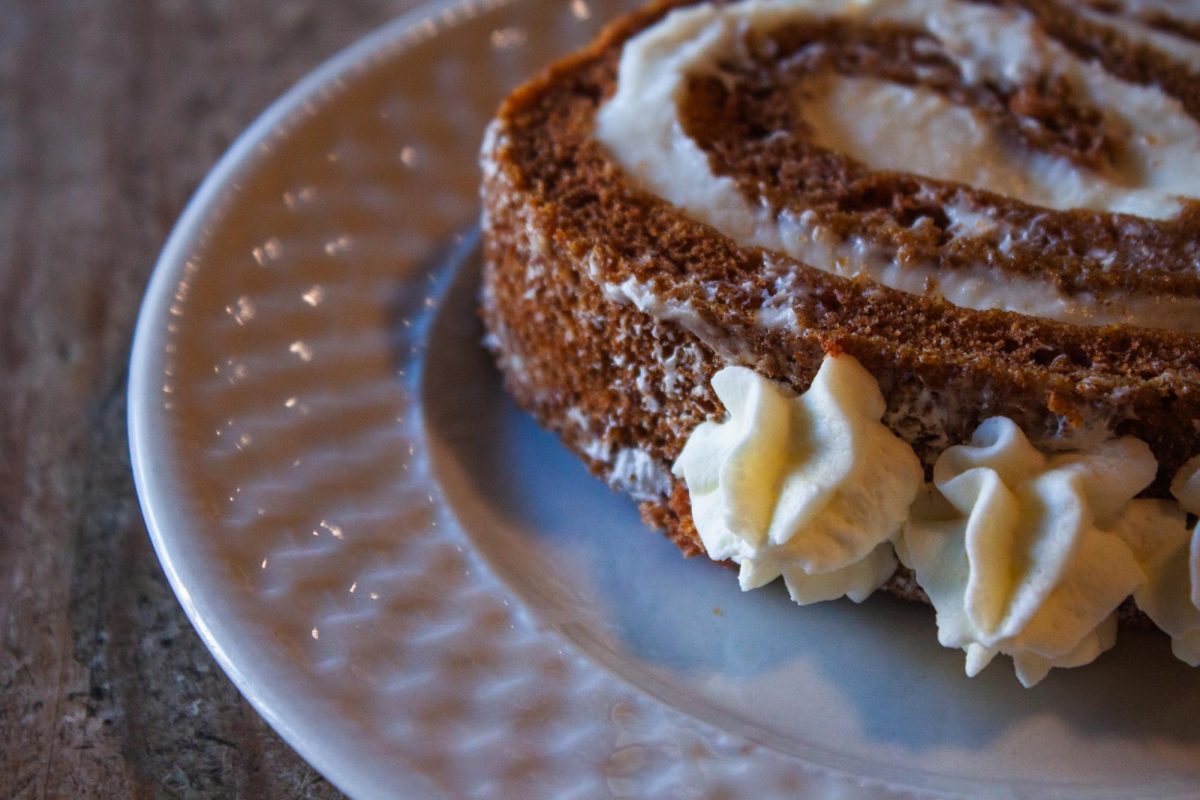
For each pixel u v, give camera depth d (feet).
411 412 0.80
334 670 0.69
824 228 0.75
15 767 0.72
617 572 0.77
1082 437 0.70
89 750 0.72
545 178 0.79
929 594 0.71
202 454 0.75
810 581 0.72
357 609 0.72
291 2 1.08
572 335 0.77
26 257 0.91
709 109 0.82
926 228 0.75
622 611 0.75
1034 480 0.70
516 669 0.71
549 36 0.94
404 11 1.08
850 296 0.73
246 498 0.74
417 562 0.75
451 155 0.90
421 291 0.85
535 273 0.78
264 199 0.84
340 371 0.81
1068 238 0.76
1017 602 0.69
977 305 0.73
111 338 0.87
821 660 0.74
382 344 0.83
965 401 0.70
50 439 0.83
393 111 0.89
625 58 0.83
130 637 0.76
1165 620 0.71
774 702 0.72
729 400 0.72
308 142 0.87
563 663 0.72
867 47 0.85
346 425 0.79
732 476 0.70
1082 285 0.73
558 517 0.78
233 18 1.07
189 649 0.75
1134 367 0.71
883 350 0.70
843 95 0.83
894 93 0.83
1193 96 0.84
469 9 0.92
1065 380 0.69
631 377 0.76
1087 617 0.69
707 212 0.77
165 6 1.07
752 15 0.85
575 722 0.69
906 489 0.70
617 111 0.82
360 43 0.91
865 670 0.73
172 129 0.99
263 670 0.68
